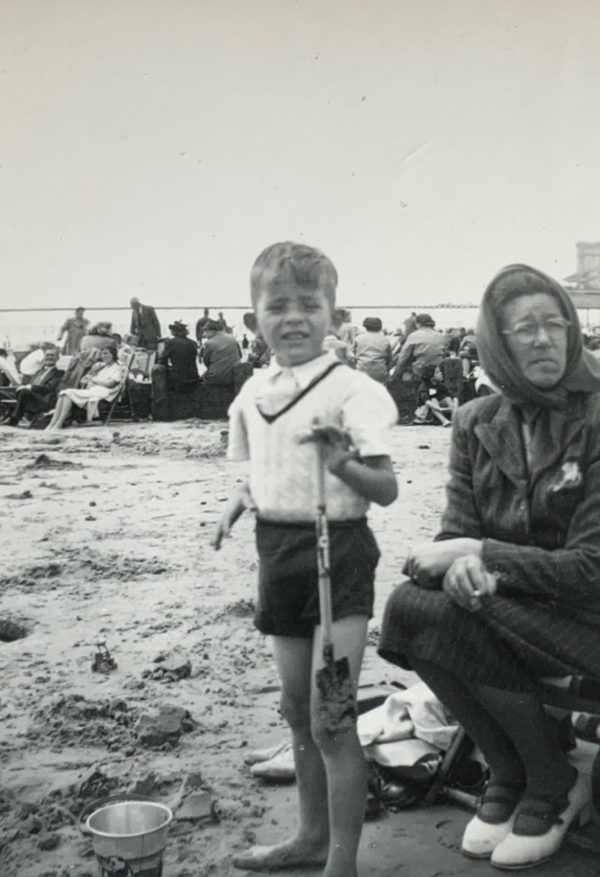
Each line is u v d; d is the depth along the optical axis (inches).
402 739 123.5
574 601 105.0
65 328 788.0
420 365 636.7
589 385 109.7
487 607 105.7
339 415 101.2
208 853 110.0
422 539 271.7
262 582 105.3
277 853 107.0
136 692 159.5
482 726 111.4
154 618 202.7
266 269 103.4
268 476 103.3
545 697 109.3
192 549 268.7
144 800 109.1
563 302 108.9
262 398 104.8
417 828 115.6
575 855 108.8
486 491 113.3
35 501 352.8
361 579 101.7
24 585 231.8
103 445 527.5
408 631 110.3
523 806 108.7
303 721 107.0
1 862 108.4
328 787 101.0
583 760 123.7
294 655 105.7
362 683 155.7
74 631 195.0
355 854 100.0
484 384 608.7
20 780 127.9
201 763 132.9
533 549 106.3
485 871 105.7
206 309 892.6
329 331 105.6
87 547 270.8
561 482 107.5
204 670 169.9
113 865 96.0
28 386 634.8
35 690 162.2
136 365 685.3
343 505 101.4
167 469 434.0
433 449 489.7
